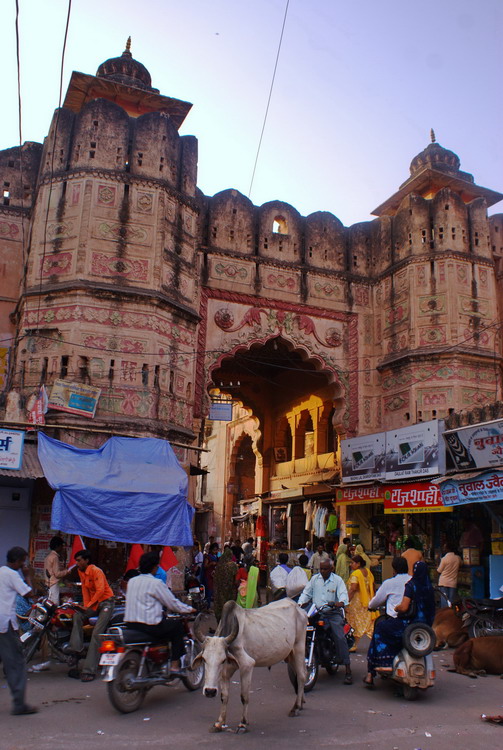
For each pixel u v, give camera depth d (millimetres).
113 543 10398
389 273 14945
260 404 19641
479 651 6645
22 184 13367
